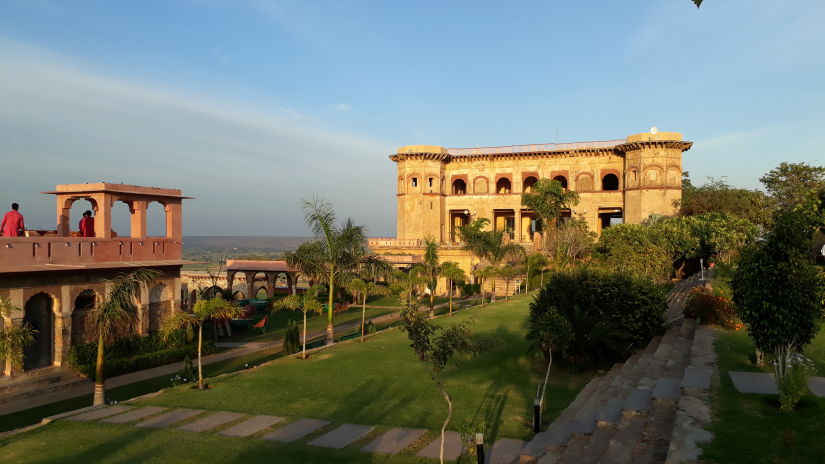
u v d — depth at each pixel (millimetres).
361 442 12672
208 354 28172
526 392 16953
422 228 66750
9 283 20500
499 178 68562
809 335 12008
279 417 14719
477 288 55719
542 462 10258
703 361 13508
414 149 67062
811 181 57938
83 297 25594
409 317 11398
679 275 47125
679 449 8219
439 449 12164
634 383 14664
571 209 64125
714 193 54906
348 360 21859
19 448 12398
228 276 51750
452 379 18578
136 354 24859
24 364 21406
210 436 13188
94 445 12609
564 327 15992
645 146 58500
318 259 27891
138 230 26359
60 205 25203
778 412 9547
